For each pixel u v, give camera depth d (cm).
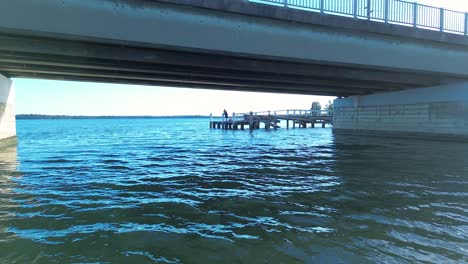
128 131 5747
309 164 1535
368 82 2725
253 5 1767
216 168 1449
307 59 1981
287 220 696
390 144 2477
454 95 2539
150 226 664
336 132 4122
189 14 1678
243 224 674
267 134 4353
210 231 634
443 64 2375
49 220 698
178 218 718
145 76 2483
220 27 1748
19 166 1518
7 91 2512
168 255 526
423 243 560
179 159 1800
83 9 1494
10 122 2619
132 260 508
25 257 514
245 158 1816
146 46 1659
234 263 497
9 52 1741
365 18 2069
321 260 502
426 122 2773
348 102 3850
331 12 1981
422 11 2252
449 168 1358
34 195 923
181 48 1703
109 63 1997
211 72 2277
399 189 977
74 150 2323
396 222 672
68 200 869
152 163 1633
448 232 612
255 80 2623
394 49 2217
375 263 489
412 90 2920
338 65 2152
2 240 582
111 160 1758
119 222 689
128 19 1570
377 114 3356
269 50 1877
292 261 500
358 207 788
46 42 1617
